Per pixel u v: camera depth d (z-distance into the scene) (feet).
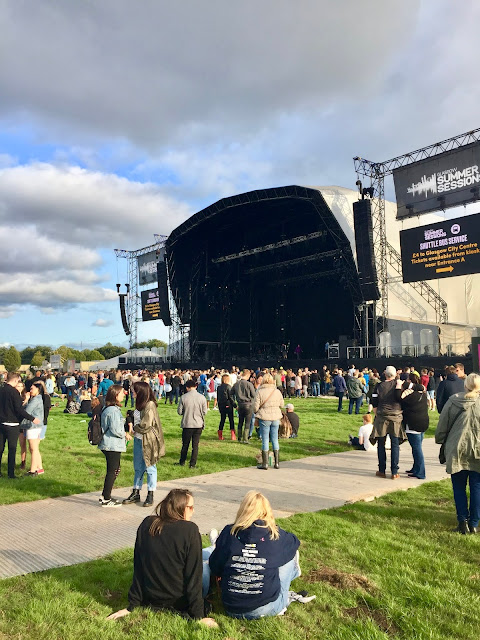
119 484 27.30
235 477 28.55
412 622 12.21
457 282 147.74
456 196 92.68
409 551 16.92
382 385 28.81
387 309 115.55
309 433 46.55
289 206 141.49
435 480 27.84
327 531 18.79
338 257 135.85
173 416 60.08
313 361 123.13
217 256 174.60
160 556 12.52
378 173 107.55
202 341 169.78
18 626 11.98
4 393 28.66
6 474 29.86
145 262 177.99
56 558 16.38
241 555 12.44
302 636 11.67
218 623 12.38
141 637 11.49
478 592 14.01
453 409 19.57
